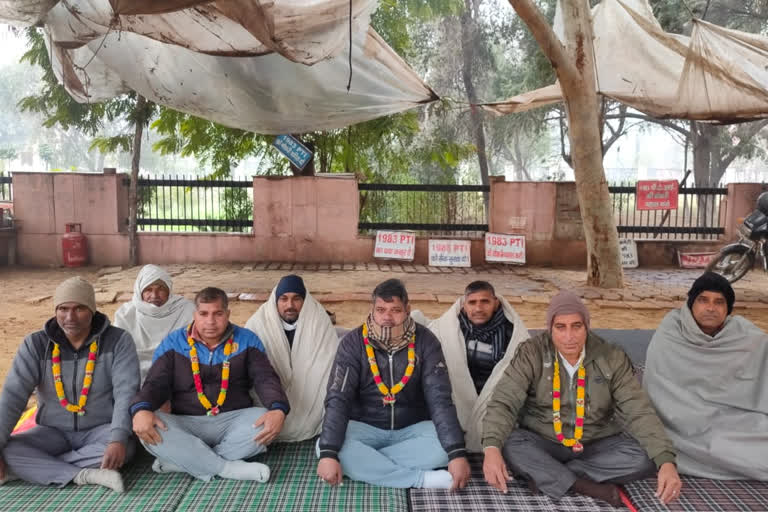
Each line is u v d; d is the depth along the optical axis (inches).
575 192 455.8
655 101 371.9
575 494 130.4
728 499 128.8
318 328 160.9
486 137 860.0
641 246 472.7
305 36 223.1
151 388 136.6
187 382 142.6
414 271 427.8
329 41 234.7
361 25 252.2
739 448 134.9
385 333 138.6
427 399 139.0
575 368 134.3
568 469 130.6
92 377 138.0
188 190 459.2
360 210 489.4
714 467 138.0
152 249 445.7
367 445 137.8
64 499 126.6
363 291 349.1
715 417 140.1
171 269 421.1
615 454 131.4
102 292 334.6
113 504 125.0
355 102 335.0
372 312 143.0
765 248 359.9
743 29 708.7
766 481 135.5
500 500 128.7
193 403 142.9
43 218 432.1
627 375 133.6
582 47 337.1
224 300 141.9
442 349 149.9
